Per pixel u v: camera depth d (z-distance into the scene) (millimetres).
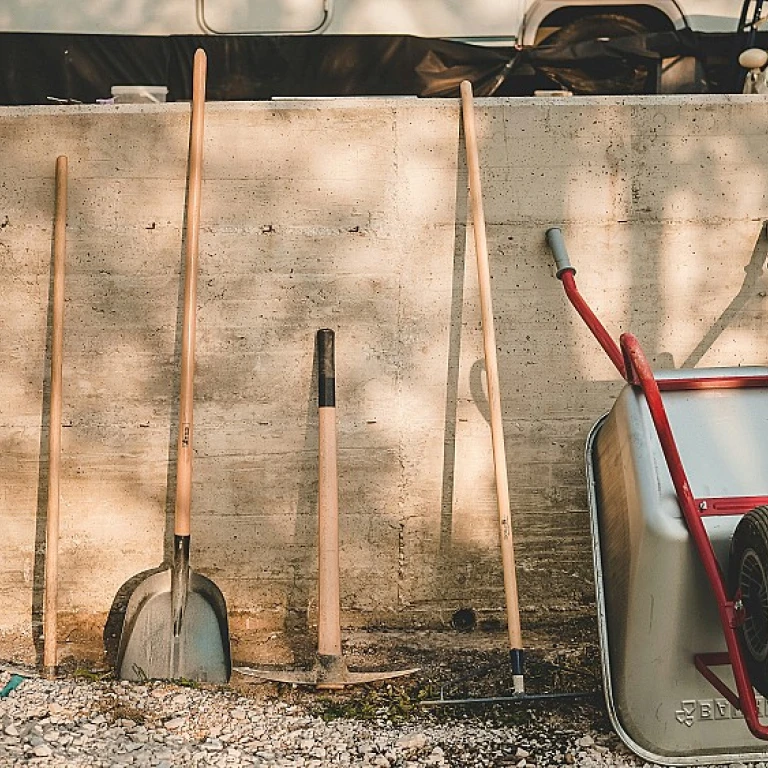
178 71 4512
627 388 3027
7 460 3621
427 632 3643
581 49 4500
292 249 3590
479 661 3529
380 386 3615
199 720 3088
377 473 3621
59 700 3154
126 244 3584
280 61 4496
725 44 4543
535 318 3615
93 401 3609
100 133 3568
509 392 3623
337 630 3324
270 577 3629
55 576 3432
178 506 3406
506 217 3600
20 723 2973
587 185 3604
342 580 3635
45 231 3592
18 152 3578
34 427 3621
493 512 3635
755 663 2510
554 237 3512
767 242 3625
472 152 3494
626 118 3596
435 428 3623
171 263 3592
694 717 2863
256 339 3596
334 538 3391
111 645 3613
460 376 3615
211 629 3416
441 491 3631
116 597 3633
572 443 3635
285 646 3611
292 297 3594
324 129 3570
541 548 3639
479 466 3629
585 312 3287
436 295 3605
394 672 3312
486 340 3424
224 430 3605
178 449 3461
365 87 4516
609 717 3045
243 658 3566
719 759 2891
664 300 3633
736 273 3637
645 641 2822
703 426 2939
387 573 3641
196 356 3592
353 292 3598
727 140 3609
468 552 3645
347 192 3586
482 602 3652
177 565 3389
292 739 3004
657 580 2756
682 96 3600
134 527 3627
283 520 3619
